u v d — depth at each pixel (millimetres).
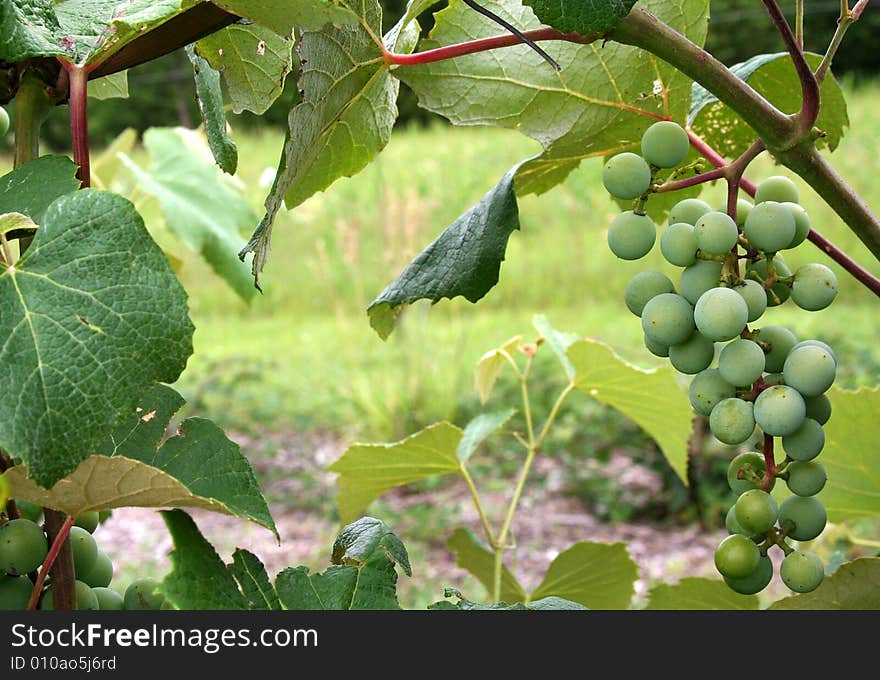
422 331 8023
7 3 752
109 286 680
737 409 861
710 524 5895
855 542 1724
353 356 8797
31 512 971
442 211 12039
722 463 5969
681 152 923
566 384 7305
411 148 16047
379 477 1673
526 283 10500
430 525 5918
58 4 881
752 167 10227
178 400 856
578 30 801
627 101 1098
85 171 867
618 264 10883
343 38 928
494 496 6395
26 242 800
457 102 1138
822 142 1313
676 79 1071
